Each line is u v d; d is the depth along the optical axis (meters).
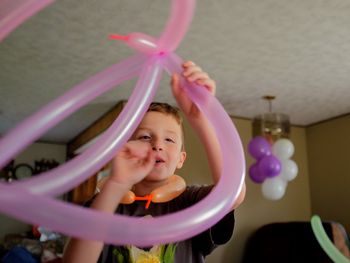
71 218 0.45
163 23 2.04
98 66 2.67
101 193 0.67
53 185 0.50
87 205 0.86
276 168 3.16
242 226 3.83
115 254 0.96
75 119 4.13
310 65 2.65
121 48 2.39
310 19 2.02
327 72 2.78
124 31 2.14
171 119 0.98
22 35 2.22
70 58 2.54
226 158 0.63
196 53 2.45
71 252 0.71
